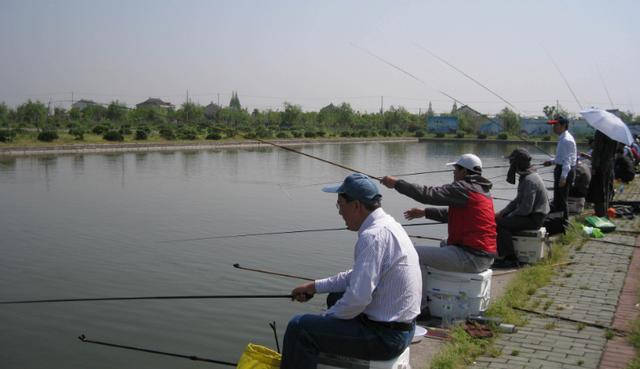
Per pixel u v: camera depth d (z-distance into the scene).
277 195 20.34
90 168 29.39
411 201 18.53
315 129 76.75
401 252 3.39
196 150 45.28
